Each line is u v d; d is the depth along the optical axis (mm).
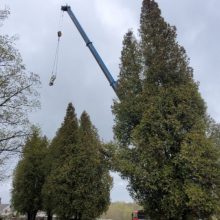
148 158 28172
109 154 31266
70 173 44656
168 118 28531
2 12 22203
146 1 32906
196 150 27188
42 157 55312
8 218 62938
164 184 27781
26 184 54531
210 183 27453
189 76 30359
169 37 31156
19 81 22484
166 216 28547
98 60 49000
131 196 29375
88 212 43500
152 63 30594
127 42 32938
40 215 75250
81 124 47062
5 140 21781
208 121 30000
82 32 52750
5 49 21844
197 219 28266
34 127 23047
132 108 30547
